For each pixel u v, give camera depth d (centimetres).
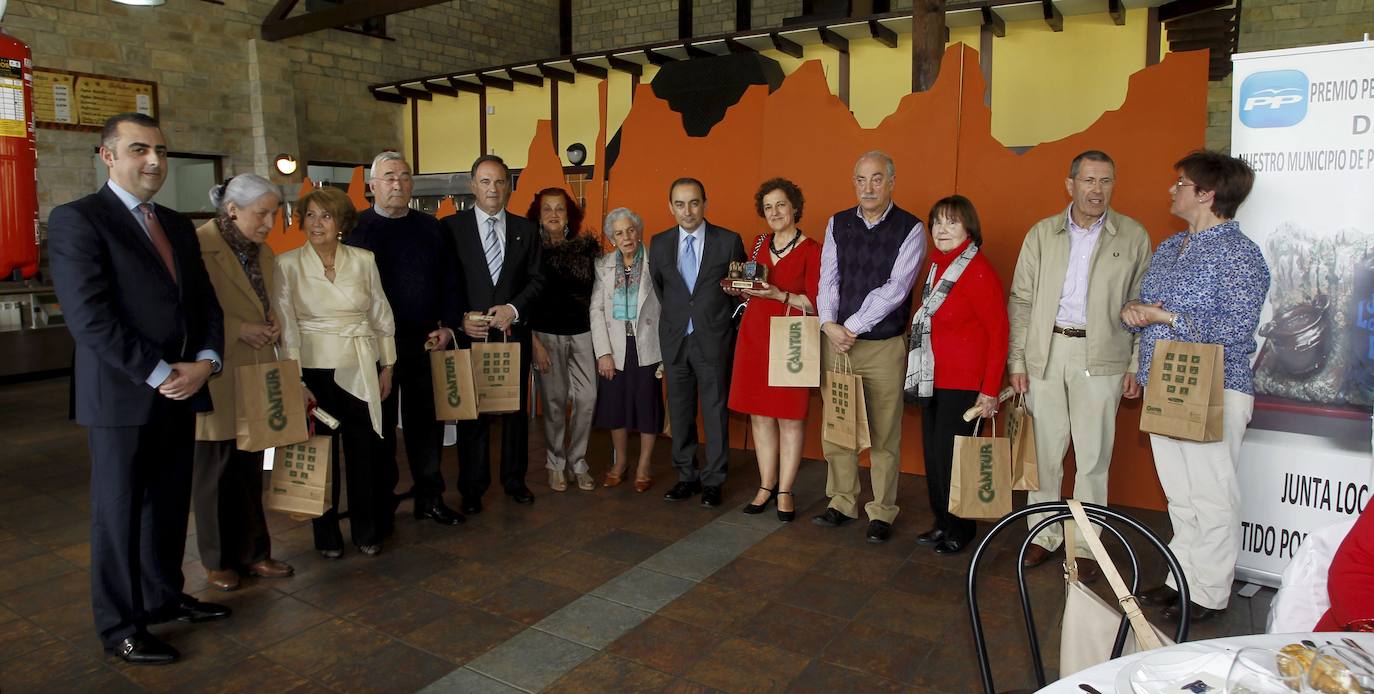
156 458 252
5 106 321
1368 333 267
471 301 362
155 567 262
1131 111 355
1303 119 271
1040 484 316
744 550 336
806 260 353
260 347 285
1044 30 723
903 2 980
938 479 327
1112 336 293
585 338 404
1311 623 179
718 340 374
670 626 271
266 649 256
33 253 337
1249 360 263
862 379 335
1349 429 273
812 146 434
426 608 284
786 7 1061
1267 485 289
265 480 440
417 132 1125
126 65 850
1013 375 315
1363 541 146
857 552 333
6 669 244
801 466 457
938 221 314
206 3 908
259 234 278
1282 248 279
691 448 396
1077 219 297
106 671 243
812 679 239
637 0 1193
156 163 234
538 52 1276
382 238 332
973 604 167
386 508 341
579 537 350
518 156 1044
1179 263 269
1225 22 667
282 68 966
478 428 371
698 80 830
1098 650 155
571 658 251
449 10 1145
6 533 359
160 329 237
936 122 400
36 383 718
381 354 323
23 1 775
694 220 364
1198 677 119
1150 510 370
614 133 978
